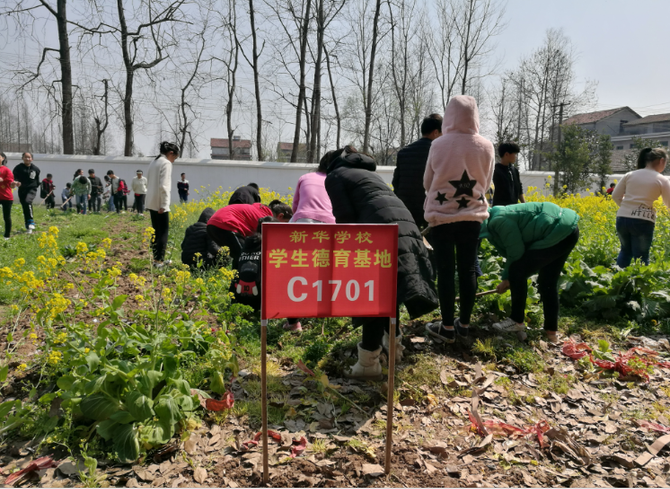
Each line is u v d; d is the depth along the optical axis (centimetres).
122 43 2798
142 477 251
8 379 337
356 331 453
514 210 435
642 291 521
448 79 3541
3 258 743
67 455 269
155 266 694
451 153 403
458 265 423
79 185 1825
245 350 409
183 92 3222
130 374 277
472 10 3322
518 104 4681
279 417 313
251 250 510
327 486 251
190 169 2395
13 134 5828
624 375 391
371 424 310
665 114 6372
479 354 424
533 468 274
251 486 249
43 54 2683
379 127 3716
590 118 6512
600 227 822
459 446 291
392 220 334
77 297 427
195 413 305
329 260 250
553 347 450
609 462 282
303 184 456
